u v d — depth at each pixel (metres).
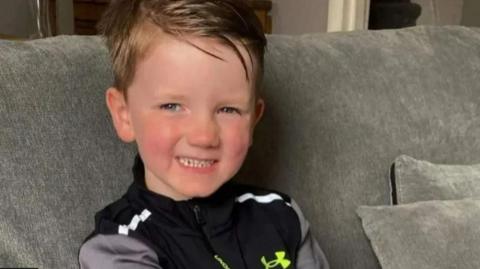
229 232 0.91
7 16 1.76
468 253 1.07
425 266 1.07
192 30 0.79
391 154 1.24
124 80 0.85
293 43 1.21
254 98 0.86
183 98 0.80
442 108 1.31
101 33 1.00
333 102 1.19
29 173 0.84
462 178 1.22
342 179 1.19
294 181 1.13
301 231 0.99
